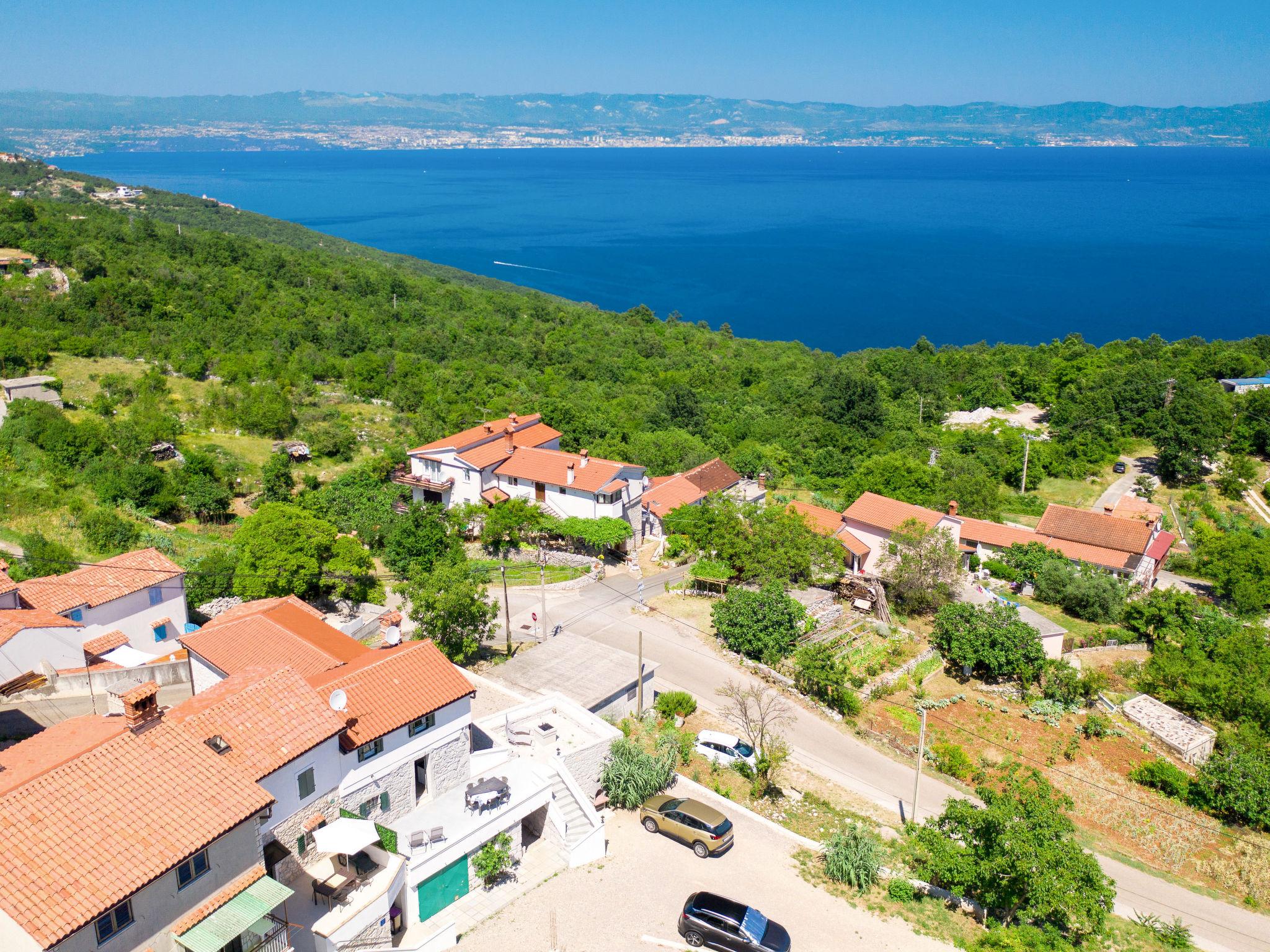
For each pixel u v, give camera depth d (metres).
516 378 126.38
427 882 29.06
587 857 33.38
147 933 21.75
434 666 33.19
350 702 30.17
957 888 34.00
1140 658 58.44
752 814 38.31
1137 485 96.00
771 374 149.12
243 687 28.69
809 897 33.06
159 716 25.38
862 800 41.75
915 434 111.44
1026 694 51.94
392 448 85.00
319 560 56.00
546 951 28.19
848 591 62.34
